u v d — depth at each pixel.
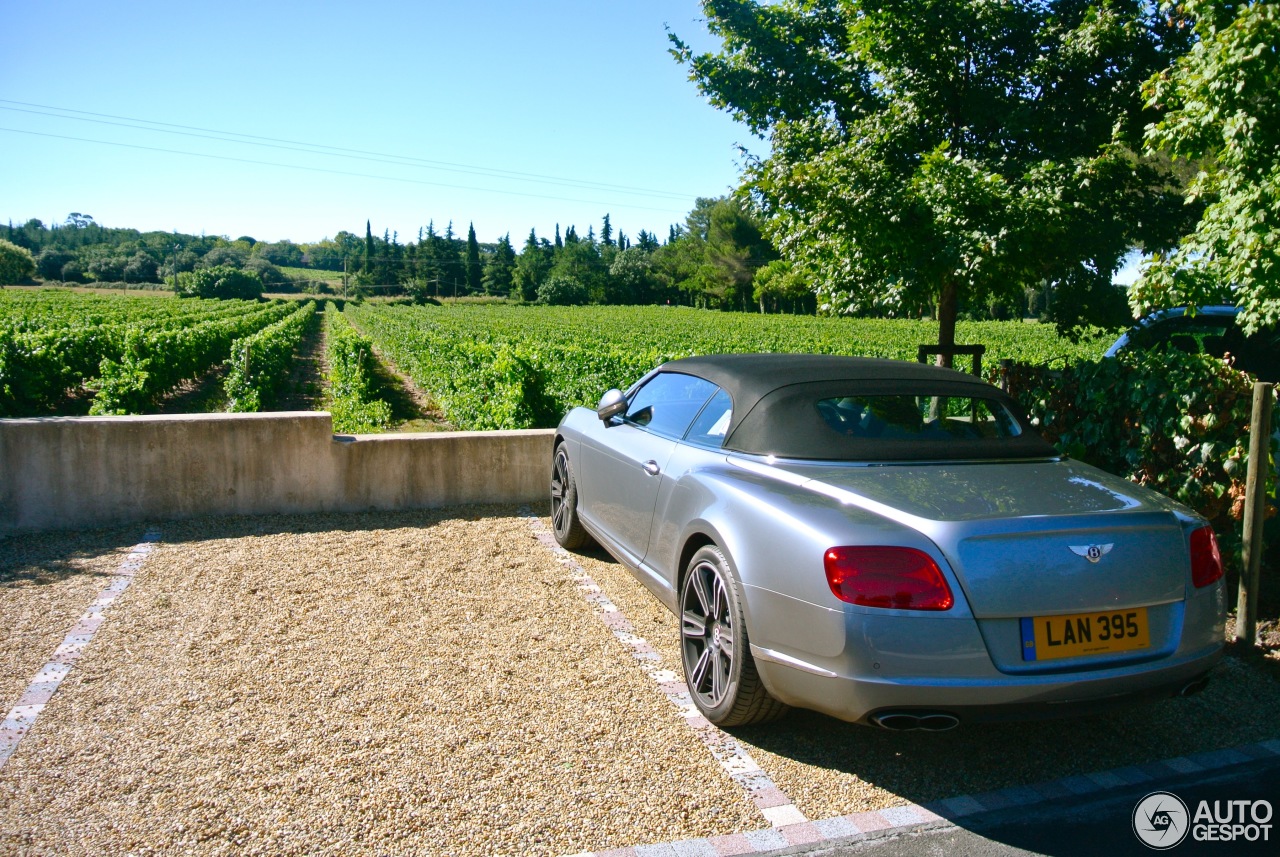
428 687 3.42
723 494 3.18
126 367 15.40
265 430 5.98
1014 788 2.82
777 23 6.88
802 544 2.71
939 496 2.81
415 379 23.98
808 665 2.67
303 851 2.37
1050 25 5.95
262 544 5.36
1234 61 3.72
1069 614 2.59
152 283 151.00
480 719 3.16
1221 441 4.24
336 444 6.14
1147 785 2.84
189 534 5.54
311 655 3.70
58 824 2.46
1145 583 2.67
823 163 5.58
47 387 14.48
